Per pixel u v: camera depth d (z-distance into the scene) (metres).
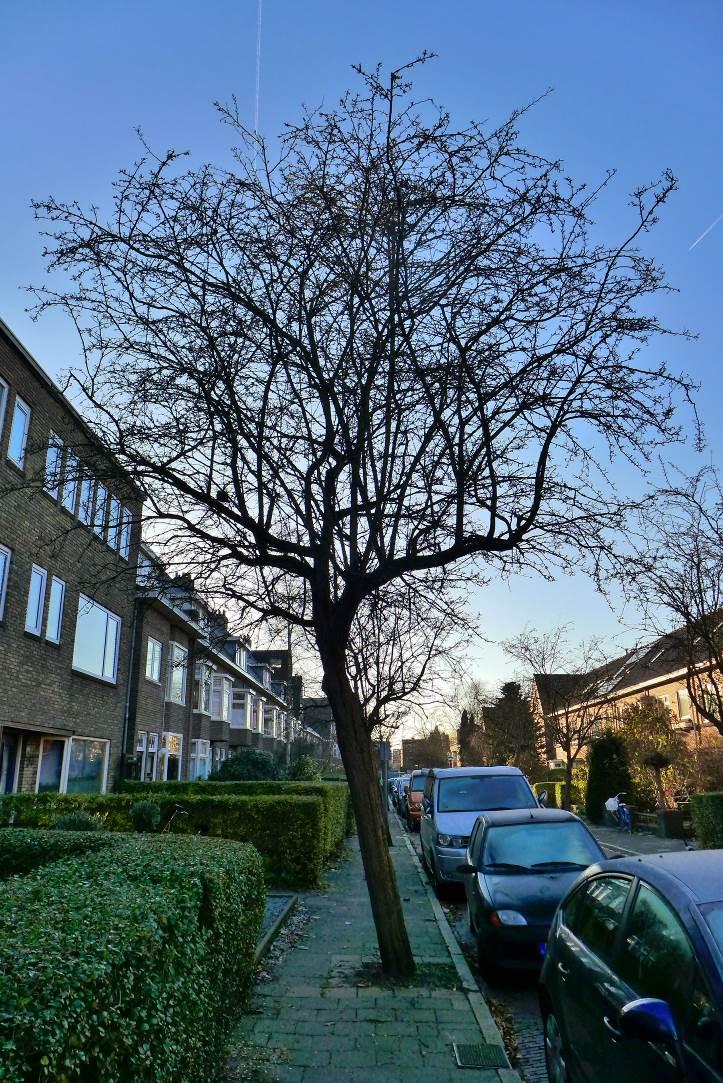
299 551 7.18
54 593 16.36
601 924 4.03
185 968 3.60
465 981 6.87
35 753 16.12
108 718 20.17
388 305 6.84
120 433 6.97
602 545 7.00
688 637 15.28
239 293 7.09
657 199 6.63
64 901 3.44
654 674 34.97
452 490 7.18
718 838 16.19
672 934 3.23
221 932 4.60
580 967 3.96
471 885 8.27
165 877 4.24
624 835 22.45
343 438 7.06
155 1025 3.01
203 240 6.96
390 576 6.95
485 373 6.95
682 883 3.44
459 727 59.09
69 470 7.35
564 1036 4.12
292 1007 6.12
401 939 7.10
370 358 6.92
